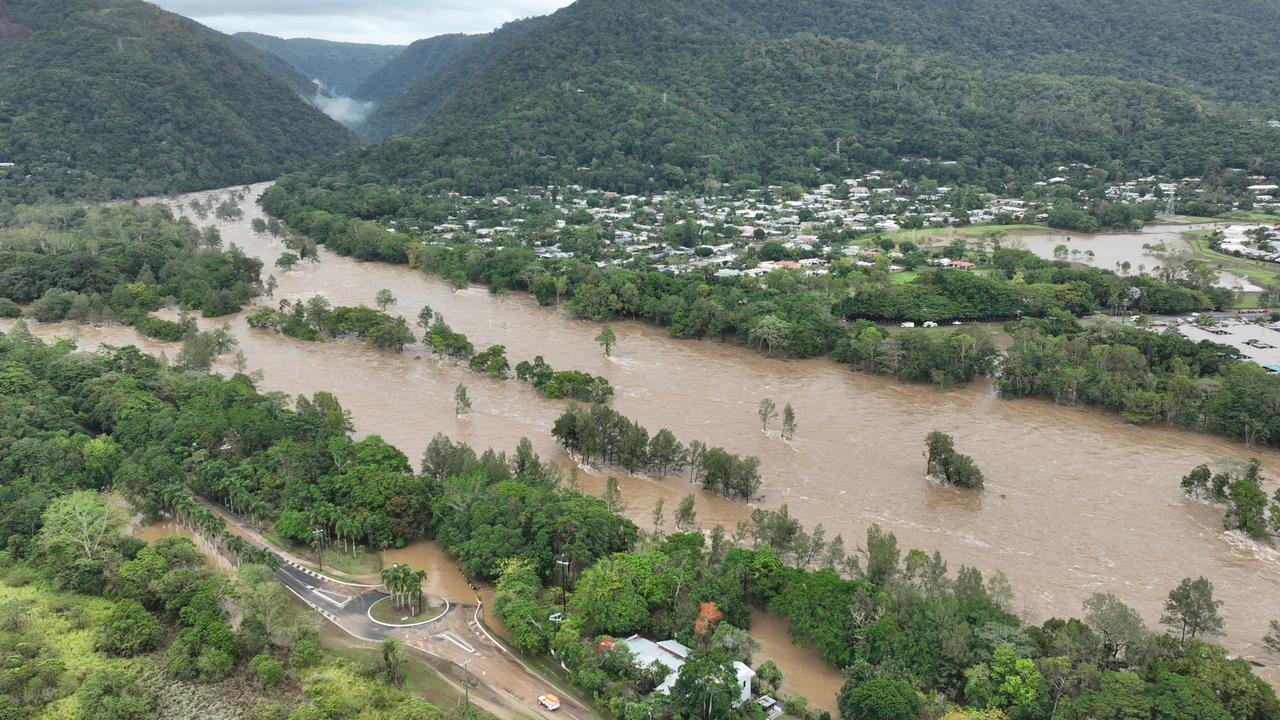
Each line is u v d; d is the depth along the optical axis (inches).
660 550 4943.4
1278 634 4355.3
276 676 4050.2
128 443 6441.9
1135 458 6998.0
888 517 5954.7
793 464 6796.3
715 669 3754.9
